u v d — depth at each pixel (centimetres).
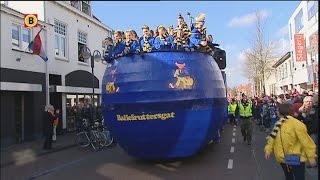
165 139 1053
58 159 1341
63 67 2192
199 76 1064
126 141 1091
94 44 2630
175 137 1052
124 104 1055
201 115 1058
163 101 1027
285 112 656
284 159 645
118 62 1100
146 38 1064
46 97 1969
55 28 2148
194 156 1262
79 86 2319
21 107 1848
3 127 1672
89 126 1694
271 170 1021
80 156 1409
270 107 2078
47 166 1199
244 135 1634
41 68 1947
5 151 1518
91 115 2053
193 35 1086
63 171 1109
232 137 1875
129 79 1055
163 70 1039
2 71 1648
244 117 1588
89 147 1656
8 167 1189
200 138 1082
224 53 1459
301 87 3438
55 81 2114
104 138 1617
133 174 1023
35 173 1085
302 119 974
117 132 1095
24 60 1805
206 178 944
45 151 1504
